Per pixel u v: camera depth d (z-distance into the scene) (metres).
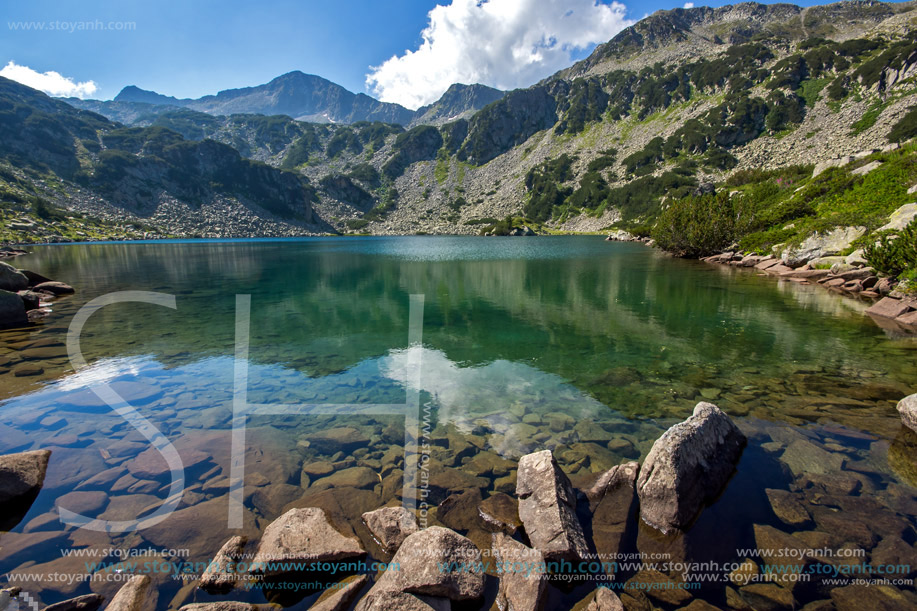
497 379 9.91
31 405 8.27
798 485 5.45
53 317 16.95
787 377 9.65
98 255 56.69
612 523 4.83
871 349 11.75
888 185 30.39
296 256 56.94
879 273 20.56
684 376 9.89
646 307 18.81
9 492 5.12
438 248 75.06
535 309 18.75
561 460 6.26
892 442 6.51
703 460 5.43
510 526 4.81
